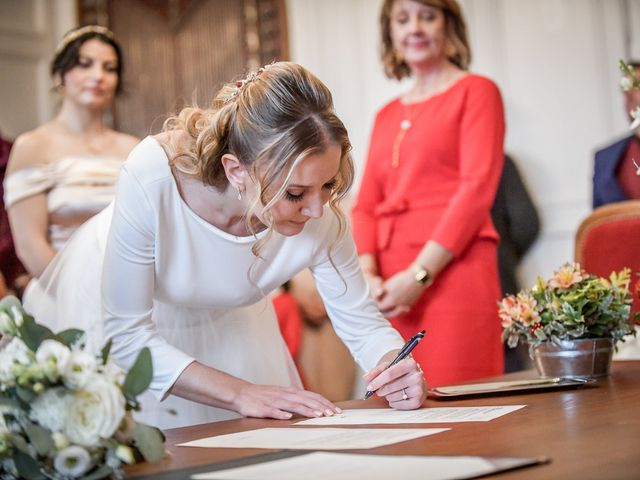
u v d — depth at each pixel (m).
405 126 2.94
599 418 1.40
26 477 1.06
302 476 1.05
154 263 1.87
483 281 2.80
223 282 1.96
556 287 2.02
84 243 2.41
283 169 1.57
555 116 4.36
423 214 2.86
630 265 2.55
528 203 4.34
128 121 5.48
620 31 4.14
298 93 1.58
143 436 1.11
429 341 2.81
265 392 1.75
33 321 1.13
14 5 5.38
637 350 2.69
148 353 1.12
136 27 5.50
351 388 4.60
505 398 1.75
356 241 3.00
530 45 4.45
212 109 1.78
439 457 1.11
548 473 1.01
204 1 5.39
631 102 3.76
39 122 5.40
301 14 5.24
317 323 4.54
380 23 3.13
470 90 2.87
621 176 3.81
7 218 4.24
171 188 1.81
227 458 1.25
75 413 1.04
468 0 4.64
